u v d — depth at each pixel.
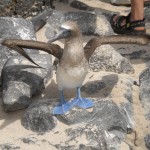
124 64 8.52
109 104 7.24
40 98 7.77
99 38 7.09
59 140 6.80
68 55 6.48
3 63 8.38
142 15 9.82
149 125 7.40
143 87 7.98
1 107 7.62
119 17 10.13
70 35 6.40
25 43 6.83
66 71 6.59
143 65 8.80
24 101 7.42
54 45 6.89
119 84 7.98
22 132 7.07
